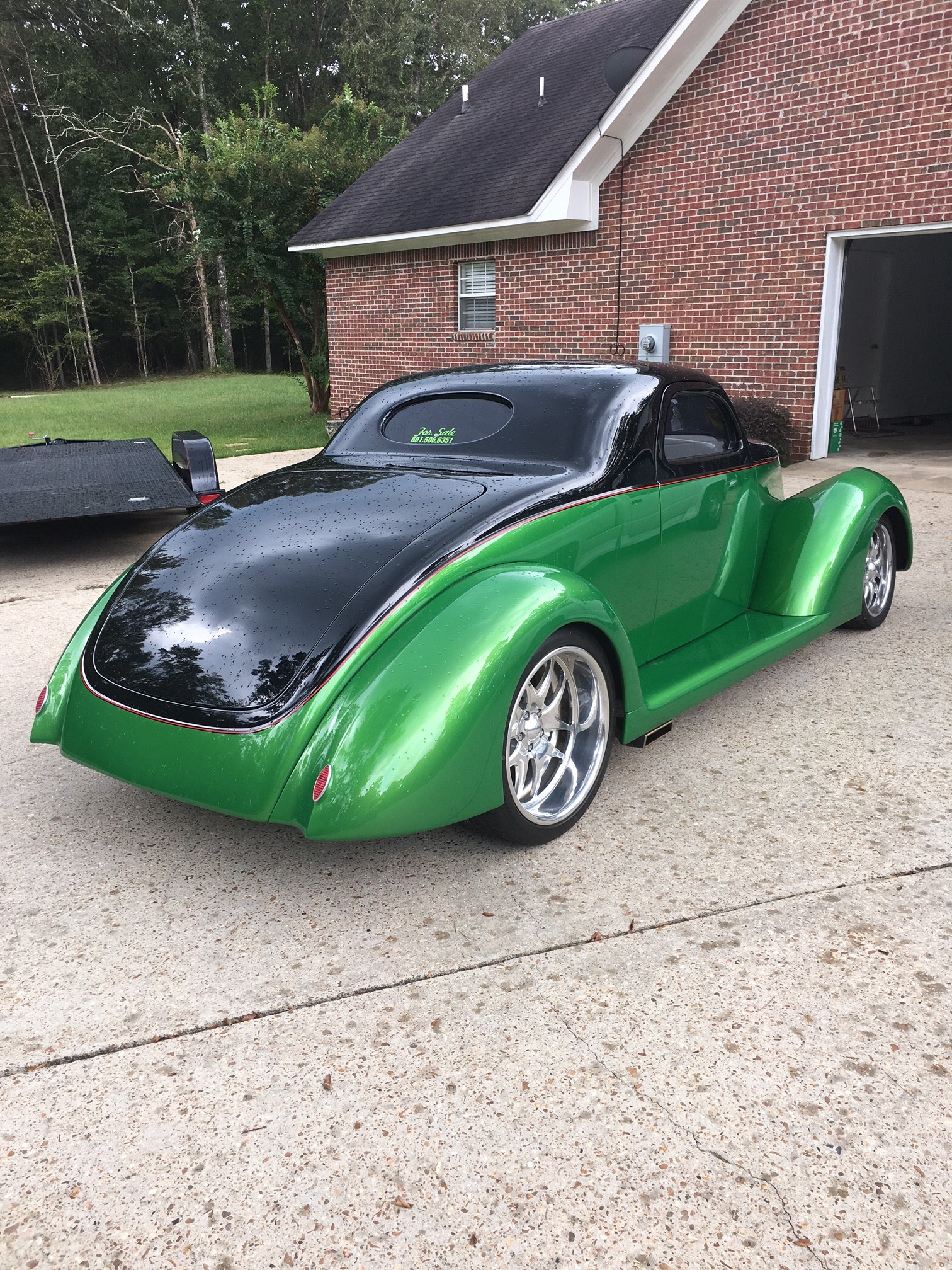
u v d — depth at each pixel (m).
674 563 3.45
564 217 11.10
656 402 3.34
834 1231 1.58
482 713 2.41
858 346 13.20
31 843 2.96
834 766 3.32
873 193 9.05
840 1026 2.04
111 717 2.64
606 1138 1.77
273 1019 2.12
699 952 2.31
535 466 3.16
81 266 41.50
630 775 3.31
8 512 6.21
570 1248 1.56
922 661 4.36
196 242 16.95
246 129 16.19
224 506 3.33
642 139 10.73
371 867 2.76
